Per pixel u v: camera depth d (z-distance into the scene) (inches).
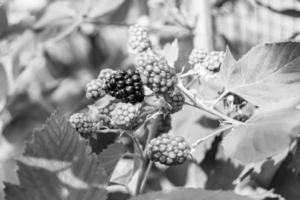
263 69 15.5
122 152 16.6
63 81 41.6
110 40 41.6
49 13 30.6
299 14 23.1
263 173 17.5
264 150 14.0
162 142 14.7
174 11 25.5
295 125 13.9
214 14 26.3
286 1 26.6
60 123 13.9
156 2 29.6
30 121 35.8
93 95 16.3
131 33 17.1
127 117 15.3
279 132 13.9
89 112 16.6
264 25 29.2
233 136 14.8
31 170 13.6
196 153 18.6
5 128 34.7
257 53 15.6
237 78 15.8
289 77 15.4
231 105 16.6
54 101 39.4
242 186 18.3
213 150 19.3
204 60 16.8
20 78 36.4
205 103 16.4
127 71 15.7
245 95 15.6
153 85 14.8
